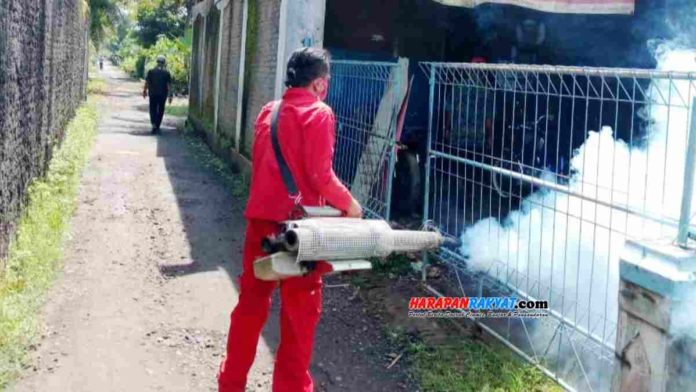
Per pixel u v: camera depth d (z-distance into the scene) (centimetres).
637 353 254
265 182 287
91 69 4516
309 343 287
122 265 540
